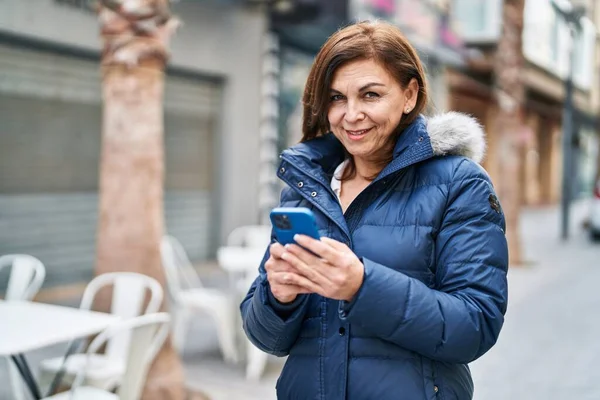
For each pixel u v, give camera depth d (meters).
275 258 1.35
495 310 1.40
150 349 2.91
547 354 5.05
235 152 8.99
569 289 7.74
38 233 6.65
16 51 6.32
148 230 3.79
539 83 17.77
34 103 6.54
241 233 9.02
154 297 3.51
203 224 8.84
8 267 6.27
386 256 1.44
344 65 1.47
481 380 4.44
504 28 9.30
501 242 1.45
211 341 5.43
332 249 1.30
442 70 12.99
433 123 1.50
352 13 8.88
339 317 1.47
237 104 8.98
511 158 9.41
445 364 1.47
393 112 1.48
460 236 1.43
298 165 1.56
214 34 8.55
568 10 12.21
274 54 9.44
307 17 8.86
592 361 4.87
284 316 1.49
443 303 1.36
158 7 3.76
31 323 2.91
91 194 7.23
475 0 13.66
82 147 7.10
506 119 9.40
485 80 14.56
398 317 1.33
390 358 1.44
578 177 28.12
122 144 3.75
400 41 1.48
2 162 6.25
